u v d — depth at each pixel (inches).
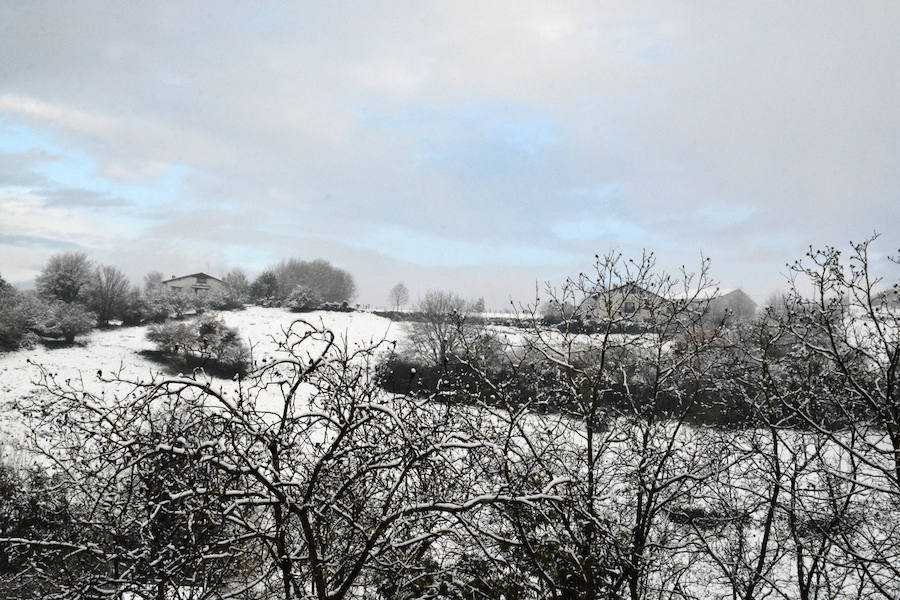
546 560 339.6
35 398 299.6
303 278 3334.2
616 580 375.2
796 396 446.0
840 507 408.8
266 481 268.7
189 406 299.1
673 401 511.2
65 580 309.6
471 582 328.8
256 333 2047.2
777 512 450.0
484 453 325.7
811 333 466.6
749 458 421.7
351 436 316.2
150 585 283.0
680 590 414.3
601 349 409.7
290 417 303.4
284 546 288.4
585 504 349.4
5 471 387.9
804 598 392.8
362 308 2738.7
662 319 444.8
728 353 449.7
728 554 449.7
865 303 438.9
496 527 357.4
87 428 286.5
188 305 2453.2
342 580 320.5
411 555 315.0
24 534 351.6
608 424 471.5
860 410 464.4
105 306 2219.5
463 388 381.1
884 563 349.1
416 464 305.4
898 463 378.0
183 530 296.5
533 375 435.5
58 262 2237.9
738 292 1865.2
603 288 423.5
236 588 309.4
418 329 1577.3
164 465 277.1
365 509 321.4
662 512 449.4
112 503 292.5
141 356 1747.0
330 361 304.8
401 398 313.9
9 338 1726.1
